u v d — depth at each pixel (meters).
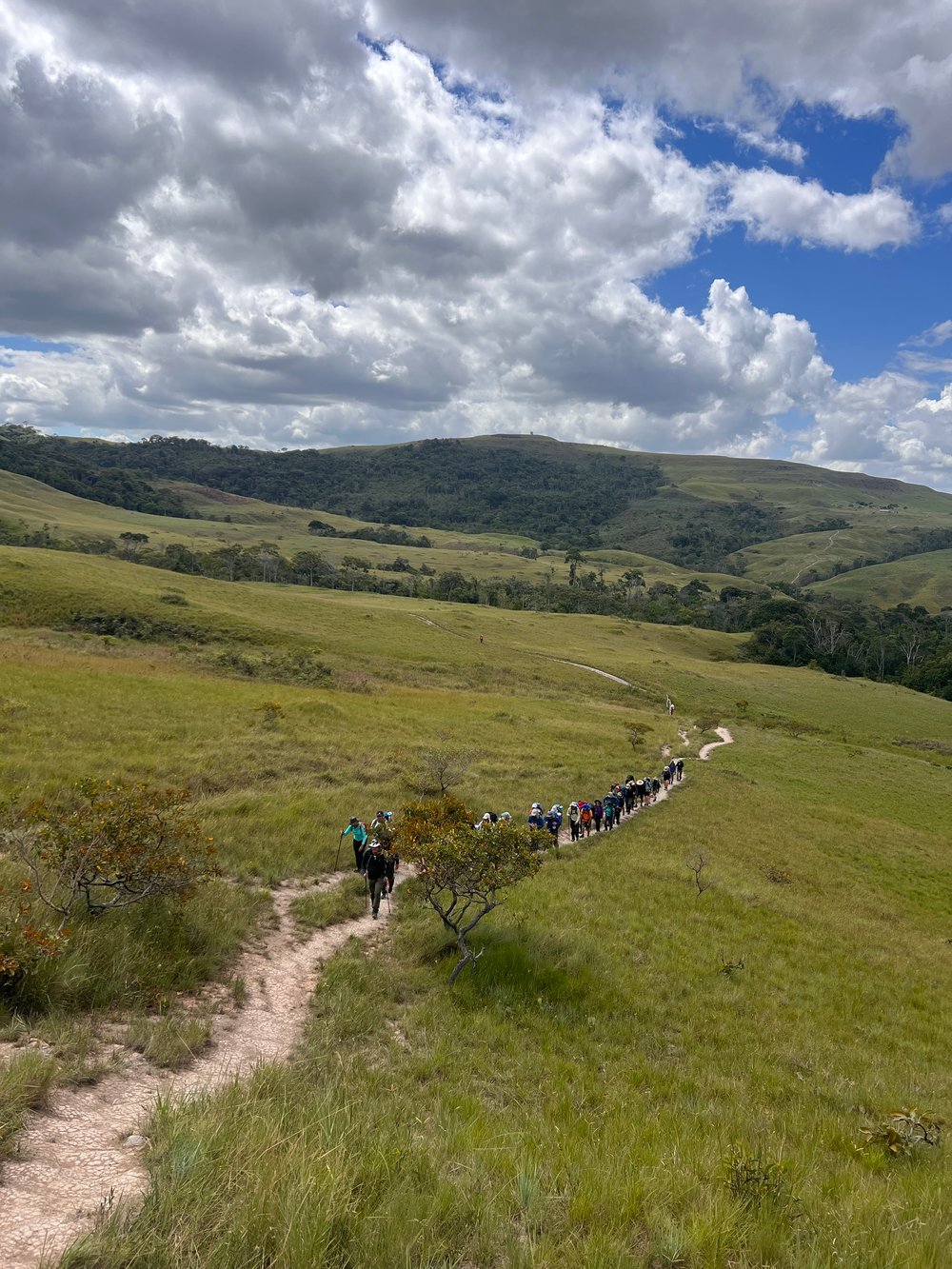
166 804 11.84
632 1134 7.64
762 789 41.66
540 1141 7.02
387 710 43.41
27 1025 7.46
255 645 68.75
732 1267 5.04
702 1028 12.41
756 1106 9.56
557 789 30.92
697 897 20.75
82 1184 4.96
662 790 36.91
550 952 14.01
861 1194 6.82
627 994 13.05
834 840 33.09
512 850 12.86
